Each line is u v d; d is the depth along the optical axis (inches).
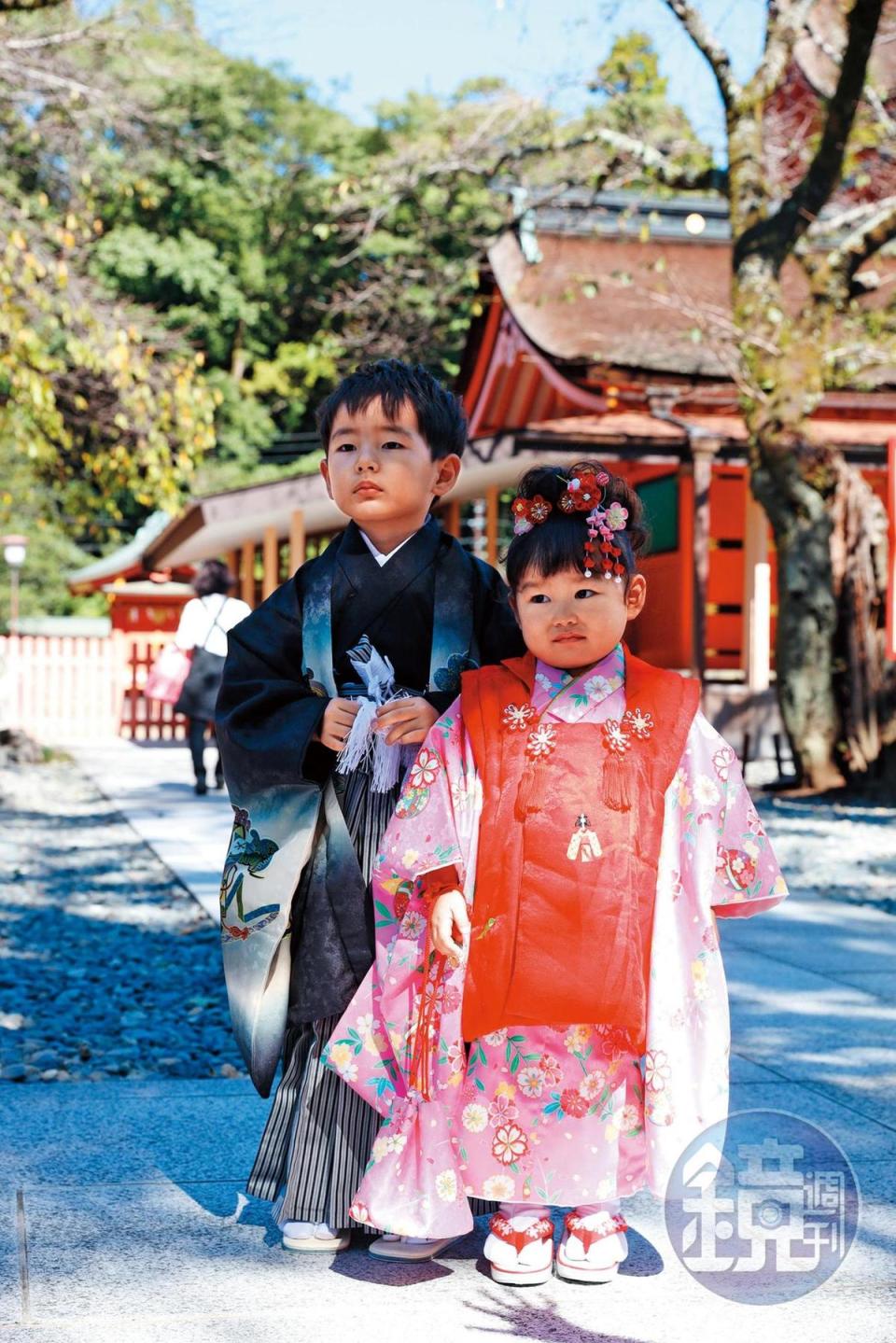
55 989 213.5
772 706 587.8
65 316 512.7
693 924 96.7
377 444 105.5
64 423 585.6
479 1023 94.5
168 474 544.4
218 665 460.4
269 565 747.4
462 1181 96.0
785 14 485.1
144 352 585.3
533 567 97.9
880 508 462.9
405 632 106.5
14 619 906.1
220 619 459.5
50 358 537.0
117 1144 129.7
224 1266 101.6
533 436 541.3
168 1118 138.6
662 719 98.3
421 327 768.3
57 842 366.9
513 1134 95.0
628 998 92.9
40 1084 154.3
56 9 546.9
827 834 362.6
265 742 101.9
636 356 560.4
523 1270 98.6
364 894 103.3
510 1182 95.0
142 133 592.4
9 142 579.8
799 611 456.4
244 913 103.7
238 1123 137.1
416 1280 99.9
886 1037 170.1
